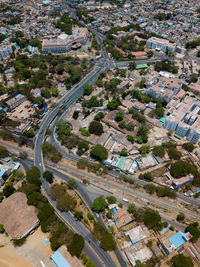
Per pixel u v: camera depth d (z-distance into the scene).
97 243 164.75
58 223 170.88
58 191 192.75
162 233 168.12
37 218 174.75
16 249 164.25
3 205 183.00
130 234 165.88
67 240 161.25
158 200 194.38
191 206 189.00
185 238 159.50
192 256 152.25
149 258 154.00
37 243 166.88
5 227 171.12
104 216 181.88
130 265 153.12
